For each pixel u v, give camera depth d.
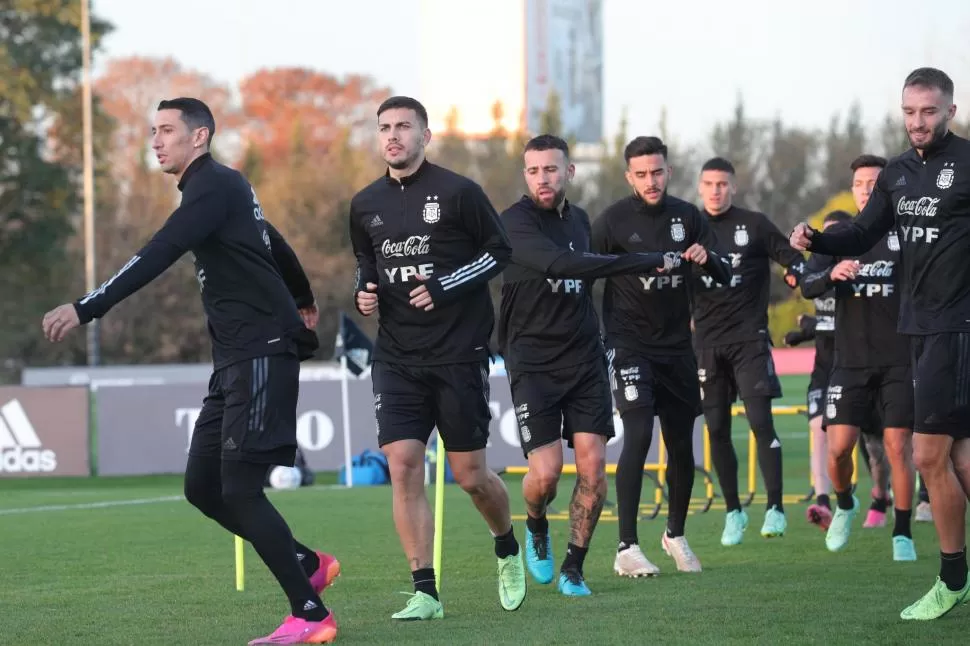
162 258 11.54
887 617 13.00
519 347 15.55
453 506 28.14
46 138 107.75
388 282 13.58
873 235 13.99
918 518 24.23
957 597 12.80
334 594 15.50
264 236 12.29
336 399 39.03
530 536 16.09
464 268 13.21
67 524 25.05
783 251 21.12
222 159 131.12
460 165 118.31
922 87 12.90
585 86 162.00
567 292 15.38
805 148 134.50
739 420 62.41
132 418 39.44
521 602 13.98
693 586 15.59
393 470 13.42
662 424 17.44
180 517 26.52
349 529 23.61
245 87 132.62
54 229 106.44
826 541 20.06
